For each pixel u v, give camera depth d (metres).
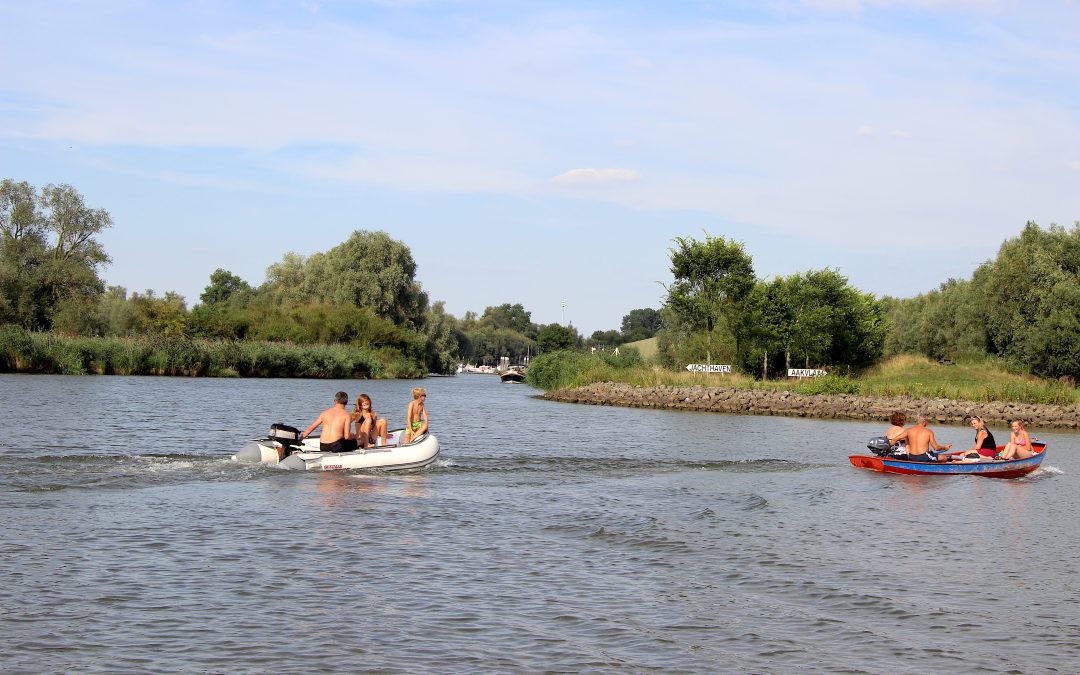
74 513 14.20
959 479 21.47
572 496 17.38
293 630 9.08
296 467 19.05
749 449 27.84
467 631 9.23
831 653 8.95
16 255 70.75
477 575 11.28
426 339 95.69
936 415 45.38
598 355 70.81
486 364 192.75
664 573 11.66
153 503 15.23
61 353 58.94
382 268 91.94
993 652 9.12
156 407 35.22
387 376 83.19
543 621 9.62
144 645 8.57
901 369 63.66
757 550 13.05
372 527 13.86
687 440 30.48
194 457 20.41
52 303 71.75
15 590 10.06
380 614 9.66
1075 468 25.05
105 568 11.07
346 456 19.39
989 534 14.77
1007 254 65.38
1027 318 62.50
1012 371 60.25
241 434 26.39
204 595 10.12
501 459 23.00
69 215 73.50
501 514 15.25
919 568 12.28
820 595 10.88
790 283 61.88
